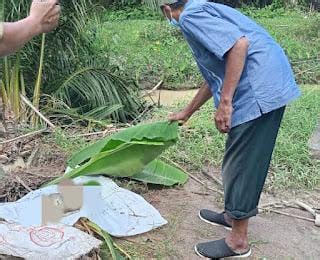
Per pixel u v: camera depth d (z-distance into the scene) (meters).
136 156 4.02
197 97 3.75
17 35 2.41
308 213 4.35
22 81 5.97
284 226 4.12
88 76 6.54
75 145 5.22
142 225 3.87
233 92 3.17
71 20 6.36
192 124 5.83
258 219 4.20
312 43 10.95
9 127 5.55
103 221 3.79
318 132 5.64
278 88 3.22
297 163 5.02
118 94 6.84
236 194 3.40
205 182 4.76
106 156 3.98
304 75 8.94
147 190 4.52
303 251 3.80
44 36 5.95
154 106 7.29
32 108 5.82
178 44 11.39
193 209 4.25
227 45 3.08
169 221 4.04
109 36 9.88
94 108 6.52
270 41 3.29
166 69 9.49
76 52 6.78
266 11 15.02
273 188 4.69
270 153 3.37
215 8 3.20
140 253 3.63
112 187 4.08
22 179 4.39
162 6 3.27
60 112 6.05
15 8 5.56
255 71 3.21
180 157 5.13
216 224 4.03
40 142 5.16
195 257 3.62
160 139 3.83
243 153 3.31
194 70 9.51
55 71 6.60
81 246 3.22
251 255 3.69
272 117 3.27
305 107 6.52
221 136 5.48
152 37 12.02
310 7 15.22
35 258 3.06
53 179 4.40
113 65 7.74
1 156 4.79
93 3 6.66
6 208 3.69
